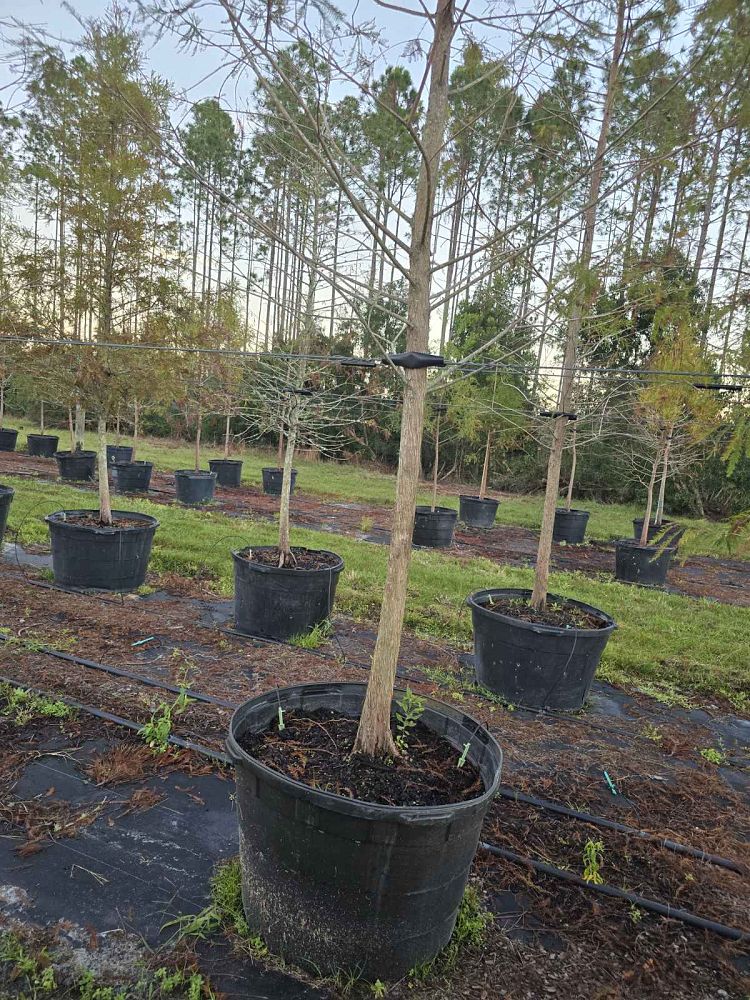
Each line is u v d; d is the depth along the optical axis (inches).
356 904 72.1
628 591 297.9
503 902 91.4
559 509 452.4
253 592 188.7
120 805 104.9
